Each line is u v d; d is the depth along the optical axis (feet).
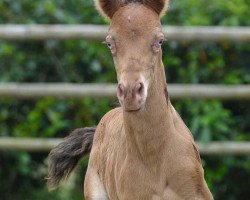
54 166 47.32
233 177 62.39
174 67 62.75
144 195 38.42
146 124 37.60
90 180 44.55
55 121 61.57
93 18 64.08
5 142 59.36
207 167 61.26
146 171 38.19
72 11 64.59
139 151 38.06
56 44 63.26
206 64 62.44
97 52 63.05
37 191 64.59
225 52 62.49
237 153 58.65
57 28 59.11
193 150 38.81
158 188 38.11
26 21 63.98
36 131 62.39
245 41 58.90
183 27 59.82
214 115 59.98
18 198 64.28
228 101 62.54
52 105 62.13
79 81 64.13
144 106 37.24
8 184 63.82
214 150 58.59
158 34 35.68
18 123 63.67
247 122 62.28
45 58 63.72
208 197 38.68
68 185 65.31
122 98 34.60
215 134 60.39
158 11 36.88
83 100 62.18
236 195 62.75
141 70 35.01
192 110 60.49
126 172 38.65
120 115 42.32
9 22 64.13
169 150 38.01
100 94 58.49
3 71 63.57
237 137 61.31
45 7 63.57
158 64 37.01
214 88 58.23
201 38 58.80
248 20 62.90
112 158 40.83
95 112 62.59
